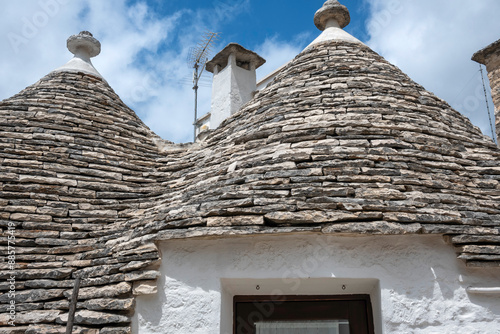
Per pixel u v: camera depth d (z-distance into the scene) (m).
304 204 5.47
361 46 8.79
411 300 5.26
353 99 7.18
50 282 6.30
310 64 8.26
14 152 7.84
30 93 9.16
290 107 7.31
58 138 8.31
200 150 8.59
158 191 8.05
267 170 6.12
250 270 5.51
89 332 5.59
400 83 7.83
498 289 5.23
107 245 6.68
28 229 7.05
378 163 6.05
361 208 5.40
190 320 5.49
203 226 5.63
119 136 9.05
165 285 5.69
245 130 7.52
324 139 6.45
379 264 5.38
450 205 5.70
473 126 7.89
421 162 6.22
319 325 5.75
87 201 7.70
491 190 6.25
